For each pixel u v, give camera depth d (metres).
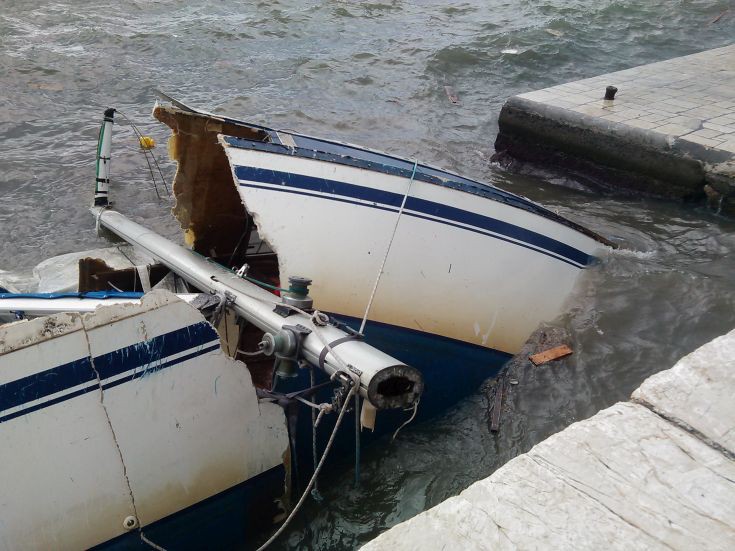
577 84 10.24
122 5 16.17
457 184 5.00
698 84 10.19
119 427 3.47
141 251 5.32
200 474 3.78
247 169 4.41
